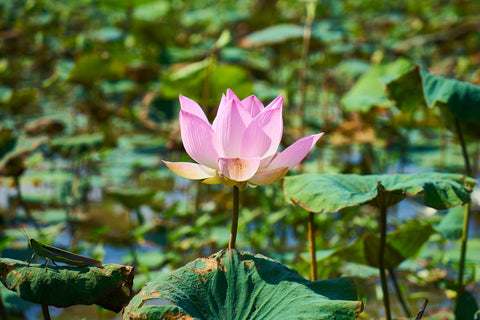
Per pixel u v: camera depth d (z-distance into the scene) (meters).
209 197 4.37
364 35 8.88
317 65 6.64
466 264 2.93
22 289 2.02
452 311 2.64
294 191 2.23
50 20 8.43
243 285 2.07
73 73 4.88
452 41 7.85
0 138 3.16
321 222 3.29
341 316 2.01
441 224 2.66
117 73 4.90
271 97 3.89
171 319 2.00
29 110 6.70
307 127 4.88
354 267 3.10
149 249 3.54
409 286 3.13
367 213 4.09
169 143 3.84
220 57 5.30
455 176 2.24
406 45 7.40
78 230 3.81
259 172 2.07
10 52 7.96
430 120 4.23
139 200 3.24
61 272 2.05
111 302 2.10
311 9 4.83
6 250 3.05
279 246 3.48
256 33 5.78
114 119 6.57
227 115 2.03
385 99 3.69
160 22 6.70
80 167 5.08
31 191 4.76
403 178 2.24
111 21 9.41
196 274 2.07
